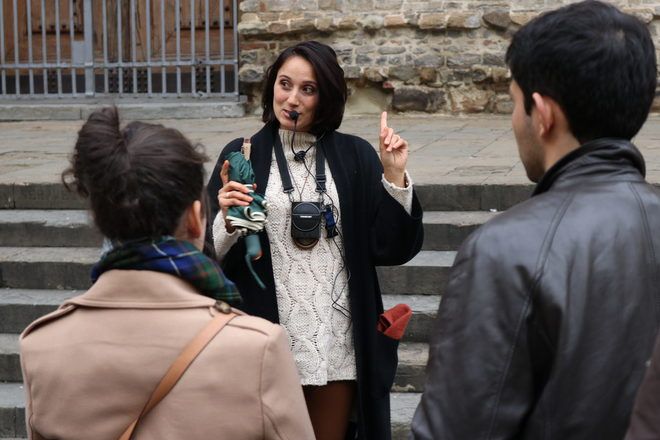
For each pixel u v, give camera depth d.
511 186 6.13
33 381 2.03
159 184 1.98
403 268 5.48
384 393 3.39
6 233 6.23
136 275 2.02
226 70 12.35
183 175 2.02
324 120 3.44
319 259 3.37
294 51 3.41
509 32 11.19
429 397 1.92
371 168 3.47
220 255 3.31
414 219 3.35
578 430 1.85
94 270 2.10
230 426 1.94
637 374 1.87
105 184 1.98
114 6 12.42
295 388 2.03
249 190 3.19
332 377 3.38
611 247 1.91
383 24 11.33
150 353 1.96
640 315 1.90
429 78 11.39
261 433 1.96
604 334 1.86
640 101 2.02
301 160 3.44
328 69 3.39
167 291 2.01
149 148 2.00
